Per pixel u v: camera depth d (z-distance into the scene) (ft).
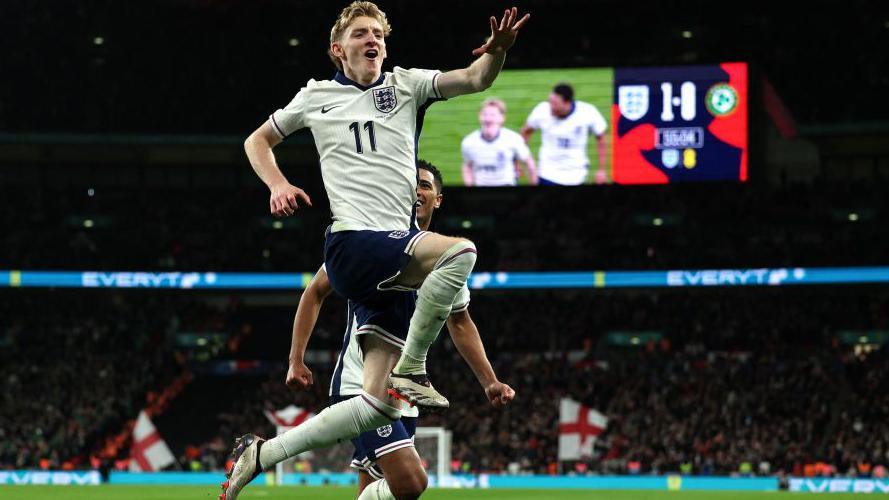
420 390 17.62
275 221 152.56
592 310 144.05
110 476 109.60
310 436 18.57
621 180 116.67
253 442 18.78
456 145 119.65
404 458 21.83
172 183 159.63
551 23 156.25
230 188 158.20
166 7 153.99
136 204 155.12
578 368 132.46
